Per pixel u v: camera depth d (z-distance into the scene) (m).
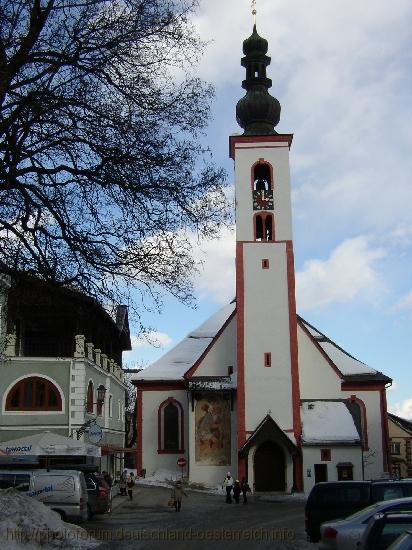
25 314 21.70
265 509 36.97
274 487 49.25
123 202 18.81
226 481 42.38
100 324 21.58
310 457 49.06
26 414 40.09
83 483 24.91
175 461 55.38
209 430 52.34
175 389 56.84
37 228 18.53
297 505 40.22
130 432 91.50
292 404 50.09
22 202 18.36
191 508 37.62
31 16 17.86
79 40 18.17
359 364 57.38
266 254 52.34
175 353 60.38
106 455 50.88
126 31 18.33
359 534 13.95
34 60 18.03
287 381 50.41
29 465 35.22
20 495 19.27
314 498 21.23
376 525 10.83
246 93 56.81
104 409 48.59
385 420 55.12
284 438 48.75
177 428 56.09
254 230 52.84
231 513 34.16
